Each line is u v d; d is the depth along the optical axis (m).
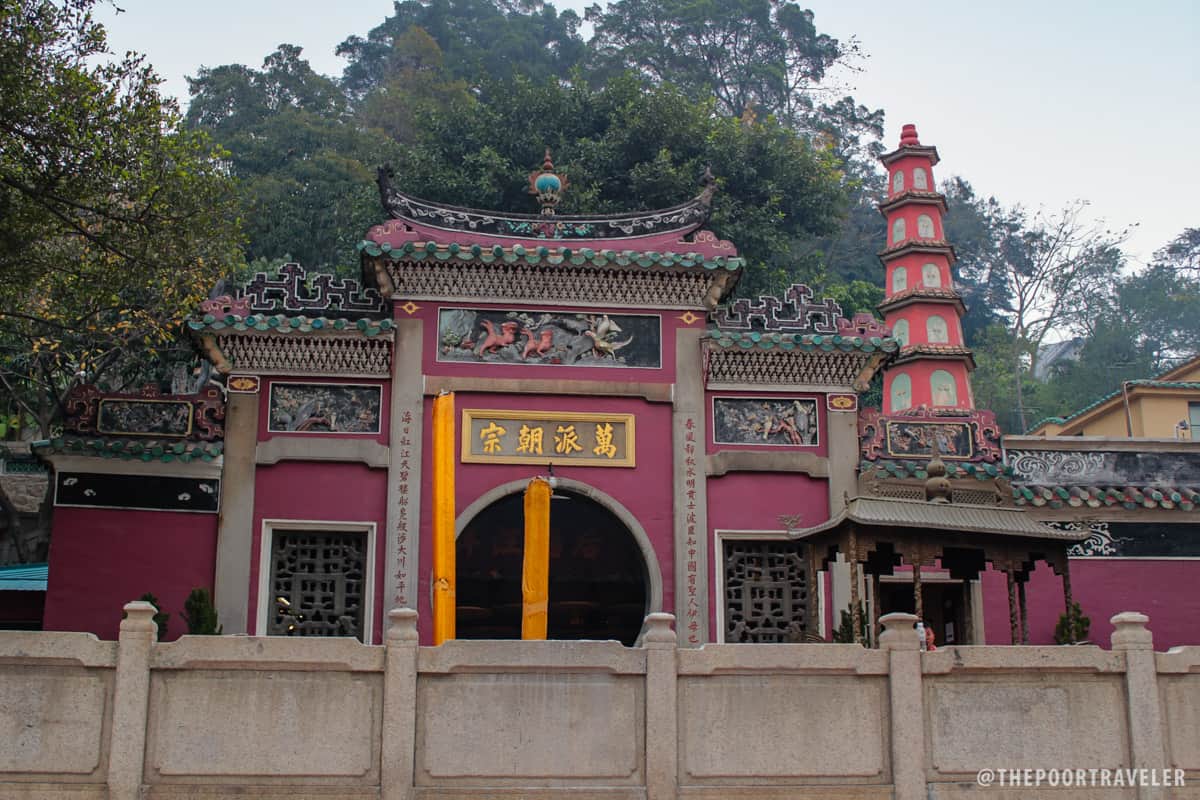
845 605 19.72
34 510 31.80
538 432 19.77
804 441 20.33
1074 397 61.59
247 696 11.83
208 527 18.91
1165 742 12.63
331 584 19.19
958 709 12.47
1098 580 20.44
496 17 76.06
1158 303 64.81
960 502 17.12
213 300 19.56
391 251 19.33
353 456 19.28
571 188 37.91
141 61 16.98
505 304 20.06
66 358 28.41
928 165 32.09
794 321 21.00
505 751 11.89
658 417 20.12
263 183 45.50
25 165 16.12
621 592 23.84
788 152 40.12
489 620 24.06
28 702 11.69
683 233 20.89
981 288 67.75
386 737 11.76
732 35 67.81
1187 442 21.11
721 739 12.15
